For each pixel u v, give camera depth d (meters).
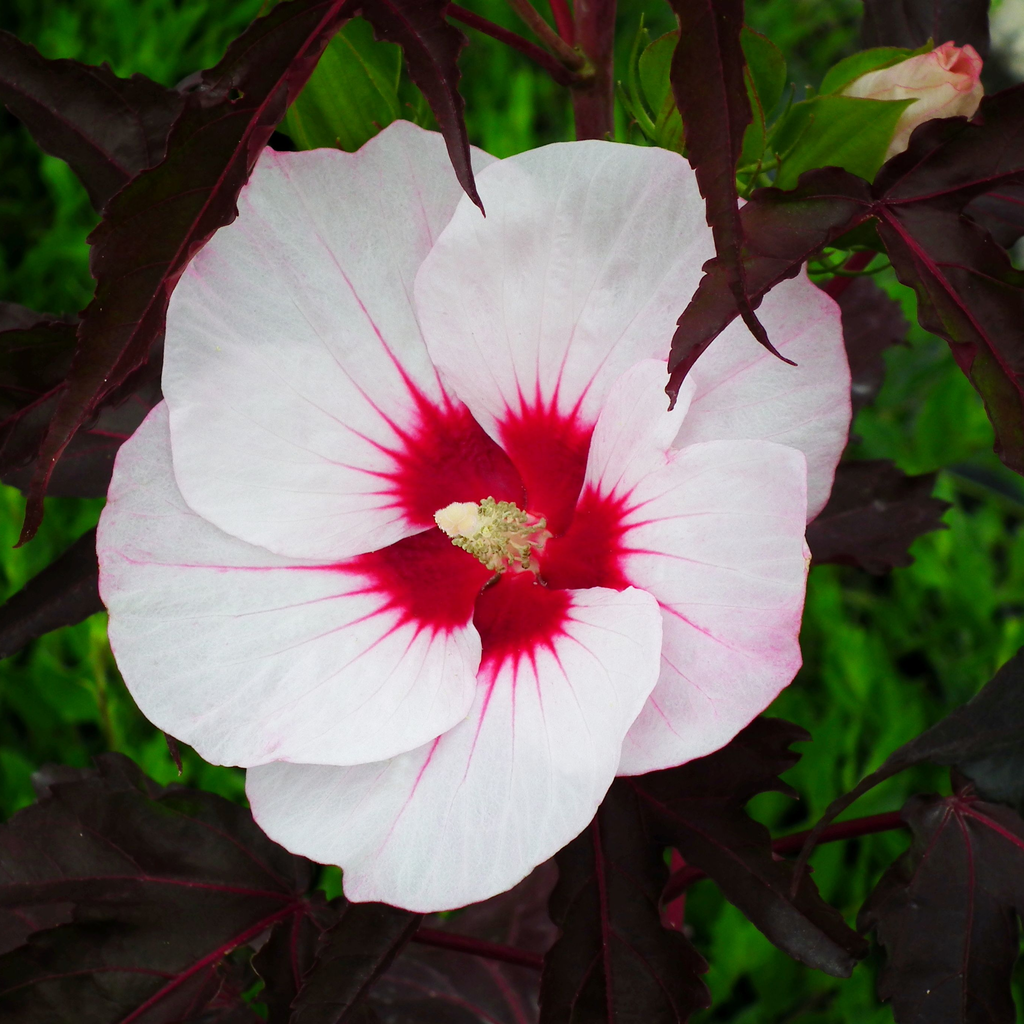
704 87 0.38
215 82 0.39
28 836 0.49
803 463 0.40
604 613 0.43
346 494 0.45
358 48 0.46
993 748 0.47
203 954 0.50
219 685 0.43
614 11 0.49
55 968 0.49
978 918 0.48
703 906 0.85
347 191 0.43
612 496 0.44
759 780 0.47
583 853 0.47
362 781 0.43
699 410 0.43
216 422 0.43
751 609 0.41
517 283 0.43
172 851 0.50
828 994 0.81
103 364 0.39
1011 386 0.41
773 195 0.42
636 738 0.42
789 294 0.42
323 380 0.44
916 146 0.42
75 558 0.49
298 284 0.43
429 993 0.68
